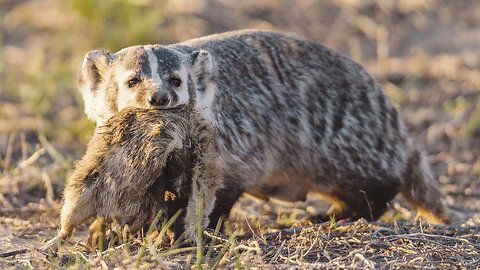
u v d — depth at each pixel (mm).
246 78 13766
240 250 11375
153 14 24141
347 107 14516
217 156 11820
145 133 10812
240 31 14516
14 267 10922
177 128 10906
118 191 10867
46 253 11266
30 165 16453
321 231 11906
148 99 11438
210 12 25734
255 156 13586
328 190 14695
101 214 11039
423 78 22828
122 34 23641
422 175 15305
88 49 23422
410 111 21344
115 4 24078
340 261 10914
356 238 11734
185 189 11234
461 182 17531
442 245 11516
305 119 14219
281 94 14062
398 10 25969
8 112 20344
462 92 22000
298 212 15156
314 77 14398
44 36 25062
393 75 23016
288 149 14195
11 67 23062
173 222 11234
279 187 14586
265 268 10594
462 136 19766
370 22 25578
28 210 14312
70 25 24328
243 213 14609
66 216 11078
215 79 12969
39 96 20750
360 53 24438
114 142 10938
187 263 10672
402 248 11391
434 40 24734
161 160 10789
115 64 12586
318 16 26375
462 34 24859
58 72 21984
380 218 14953
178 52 12664
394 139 14844
